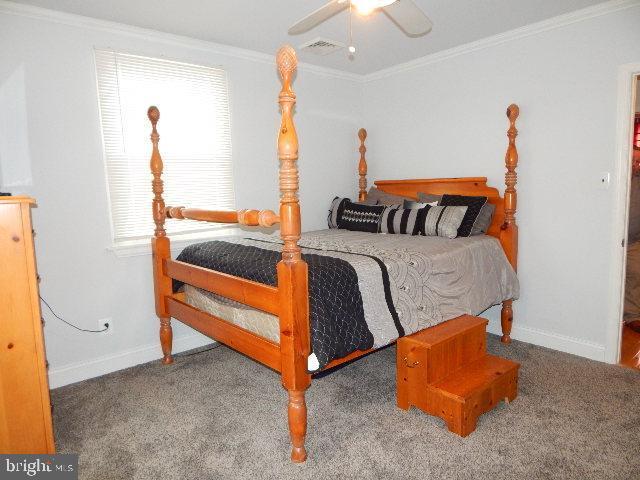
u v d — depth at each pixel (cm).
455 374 215
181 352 308
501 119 315
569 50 276
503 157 317
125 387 253
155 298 285
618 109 258
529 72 296
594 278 278
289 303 166
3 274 165
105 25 263
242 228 339
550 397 228
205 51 309
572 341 290
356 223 352
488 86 320
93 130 264
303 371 172
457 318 240
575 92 276
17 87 237
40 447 177
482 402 203
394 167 395
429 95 360
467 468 173
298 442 178
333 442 193
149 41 284
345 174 411
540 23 284
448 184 348
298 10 254
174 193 304
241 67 329
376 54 346
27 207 167
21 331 170
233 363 286
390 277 214
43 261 251
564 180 286
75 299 263
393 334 205
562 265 292
